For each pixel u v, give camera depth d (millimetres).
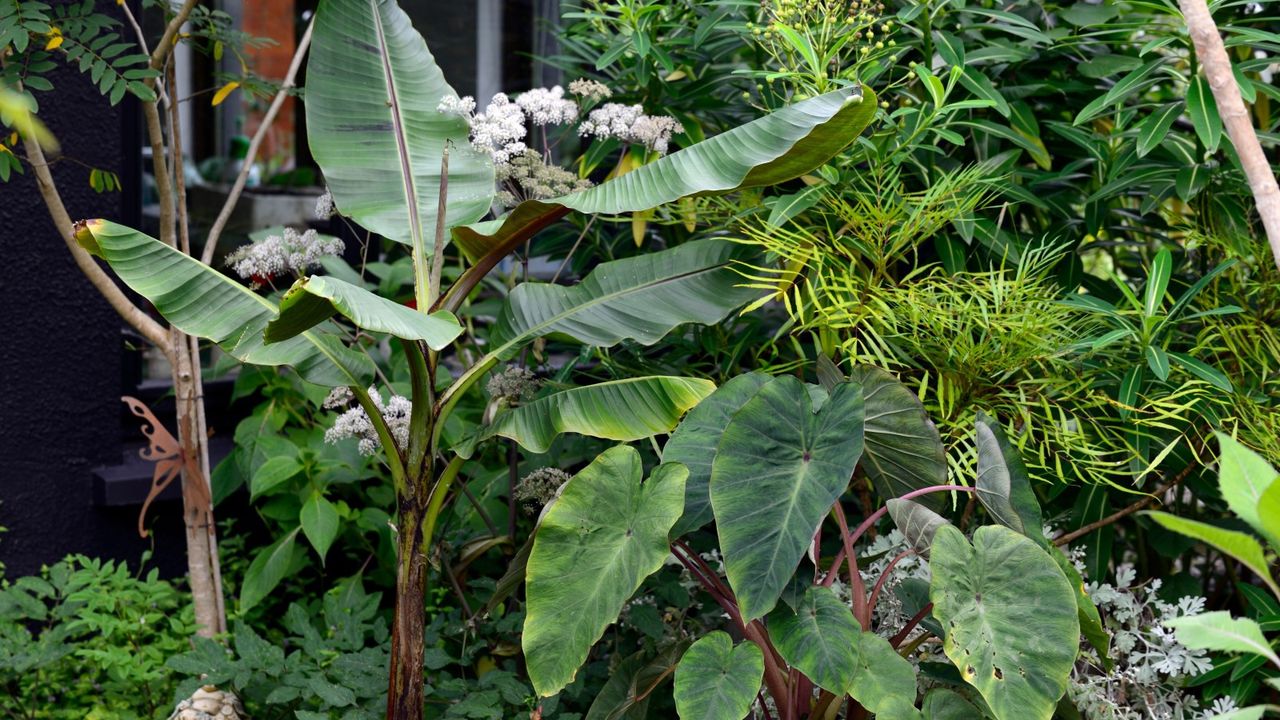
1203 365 2467
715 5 3178
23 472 3545
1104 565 2842
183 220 3072
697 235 3293
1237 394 2648
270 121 3178
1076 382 2678
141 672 2848
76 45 2676
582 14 3211
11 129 2797
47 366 3547
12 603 2982
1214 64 1922
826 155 2332
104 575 3137
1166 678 2678
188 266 2266
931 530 2221
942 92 2648
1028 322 2516
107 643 3072
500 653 2918
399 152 2650
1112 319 2699
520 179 2703
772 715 2568
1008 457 2350
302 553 3455
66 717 2924
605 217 3262
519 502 3293
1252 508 1525
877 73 2762
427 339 1964
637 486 2240
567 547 2221
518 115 2551
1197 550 3367
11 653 2846
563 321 2535
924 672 2434
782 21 2750
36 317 3516
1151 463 2738
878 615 2721
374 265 3811
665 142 2771
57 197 2764
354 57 2705
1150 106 2992
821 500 2113
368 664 2688
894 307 2709
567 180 2740
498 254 2514
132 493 3584
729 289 2580
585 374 3150
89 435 3635
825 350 2787
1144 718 2600
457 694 2707
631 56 3258
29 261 3482
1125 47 3258
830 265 2775
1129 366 2617
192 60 4875
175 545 3775
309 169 5184
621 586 2156
